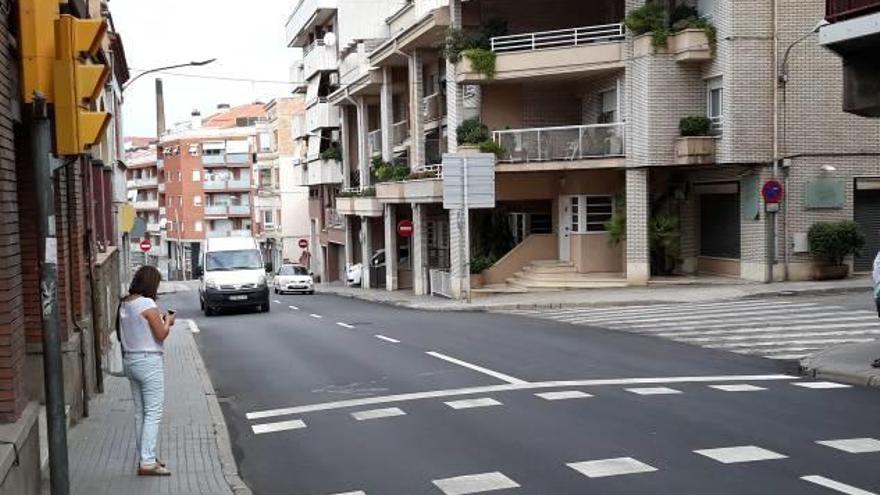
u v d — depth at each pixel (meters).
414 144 39.22
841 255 27.09
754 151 27.28
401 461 9.03
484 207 31.12
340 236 56.78
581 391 12.45
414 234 39.09
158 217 107.06
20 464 6.37
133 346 8.47
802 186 27.41
